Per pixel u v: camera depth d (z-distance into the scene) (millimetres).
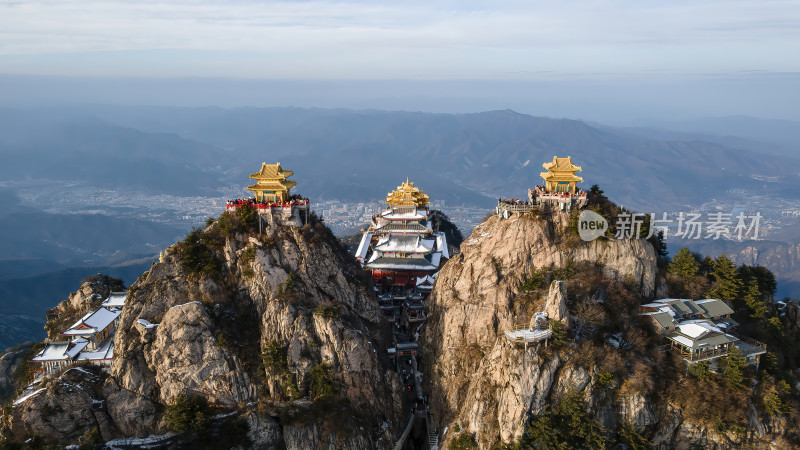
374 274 143125
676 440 83688
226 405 87375
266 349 89688
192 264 96375
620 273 98000
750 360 88750
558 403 82688
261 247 98375
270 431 85812
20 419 81188
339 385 89938
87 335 95938
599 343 87125
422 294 131500
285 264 99312
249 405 87562
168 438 83438
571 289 93188
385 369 98375
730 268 101562
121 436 84250
